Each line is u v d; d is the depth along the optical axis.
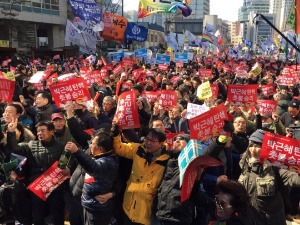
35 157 4.73
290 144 3.71
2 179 5.01
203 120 4.44
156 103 7.77
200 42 36.34
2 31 35.88
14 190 4.70
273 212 3.91
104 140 4.10
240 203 2.94
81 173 4.52
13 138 4.58
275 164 3.78
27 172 4.81
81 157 3.81
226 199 2.95
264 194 3.88
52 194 4.77
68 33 16.42
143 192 4.10
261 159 3.81
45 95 6.61
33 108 6.89
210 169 4.38
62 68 21.03
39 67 19.48
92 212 4.15
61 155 4.64
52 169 4.57
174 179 3.90
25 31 36.03
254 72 14.42
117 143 4.30
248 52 50.19
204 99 8.49
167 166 4.02
